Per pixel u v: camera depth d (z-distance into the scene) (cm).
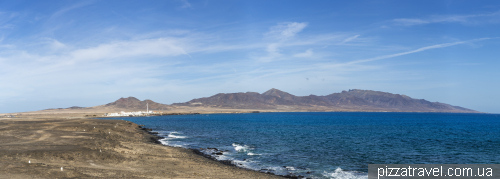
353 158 3212
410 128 8475
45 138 3419
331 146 4141
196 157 2981
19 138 3391
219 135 5606
